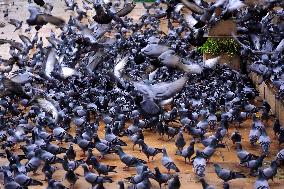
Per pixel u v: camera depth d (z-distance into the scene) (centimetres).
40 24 1803
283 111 2098
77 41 2334
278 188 1628
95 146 1850
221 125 1967
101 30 2600
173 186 1538
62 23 1822
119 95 2258
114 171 1745
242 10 2580
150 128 2116
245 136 2042
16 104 2330
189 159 1812
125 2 4234
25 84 2227
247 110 2178
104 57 2469
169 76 2341
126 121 2167
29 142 1841
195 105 2181
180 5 2259
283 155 1734
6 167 1689
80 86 2367
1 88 2053
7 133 2017
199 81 2391
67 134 1981
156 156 1873
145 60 2425
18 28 3694
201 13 1861
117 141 1881
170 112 2123
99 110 2206
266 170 1623
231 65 2681
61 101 2194
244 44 2402
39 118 2047
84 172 1641
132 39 2956
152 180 1681
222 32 2625
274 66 2228
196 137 1984
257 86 2494
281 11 2692
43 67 2308
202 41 1970
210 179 1697
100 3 2106
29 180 1598
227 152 1902
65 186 1628
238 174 1623
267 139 1841
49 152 1769
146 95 1717
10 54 3084
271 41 2402
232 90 2373
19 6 4700
